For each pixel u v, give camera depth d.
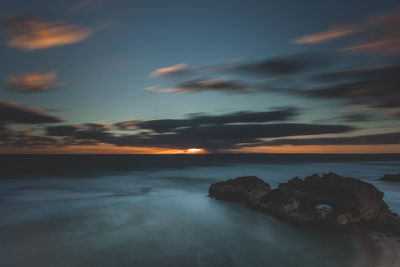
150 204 19.95
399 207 18.39
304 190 17.20
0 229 13.74
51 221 15.32
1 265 9.58
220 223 14.84
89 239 12.33
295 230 13.35
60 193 25.84
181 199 21.86
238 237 12.62
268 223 14.66
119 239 12.35
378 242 11.27
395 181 31.73
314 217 14.20
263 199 17.84
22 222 15.09
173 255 10.61
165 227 14.24
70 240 12.16
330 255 10.31
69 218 16.02
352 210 14.05
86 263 9.81
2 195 24.67
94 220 15.57
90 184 32.84
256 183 20.83
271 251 10.91
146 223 14.98
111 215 16.73
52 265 9.62
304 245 11.41
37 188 29.36
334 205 15.23
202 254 10.69
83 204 20.17
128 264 9.77
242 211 17.39
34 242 11.86
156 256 10.50
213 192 22.56
